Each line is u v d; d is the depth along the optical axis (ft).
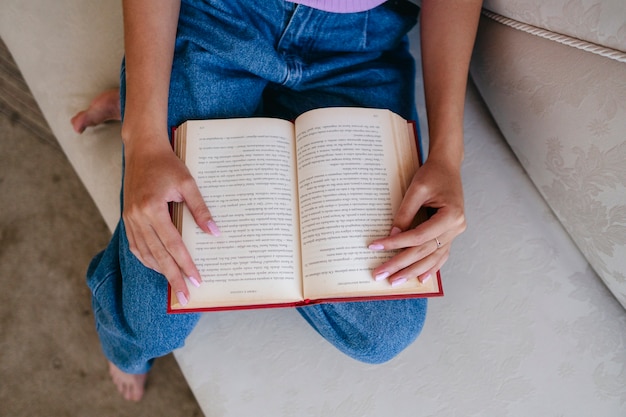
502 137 2.83
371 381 2.41
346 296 1.88
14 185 3.85
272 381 2.43
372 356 2.29
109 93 2.80
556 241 2.60
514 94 2.55
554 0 2.22
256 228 1.94
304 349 2.48
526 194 2.69
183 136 2.07
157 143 2.02
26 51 2.99
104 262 2.40
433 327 2.48
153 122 2.03
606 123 2.14
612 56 2.09
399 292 1.91
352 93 2.43
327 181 1.98
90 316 3.64
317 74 2.41
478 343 2.44
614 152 2.14
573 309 2.48
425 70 2.32
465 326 2.47
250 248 1.92
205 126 2.07
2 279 3.66
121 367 2.85
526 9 2.35
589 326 2.45
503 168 2.74
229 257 1.91
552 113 2.36
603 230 2.29
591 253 2.43
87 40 2.98
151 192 1.92
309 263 1.91
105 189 2.82
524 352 2.42
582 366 2.39
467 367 2.41
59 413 3.46
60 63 2.97
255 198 1.97
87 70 2.96
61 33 2.99
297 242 1.96
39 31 2.99
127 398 3.43
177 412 3.51
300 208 1.99
